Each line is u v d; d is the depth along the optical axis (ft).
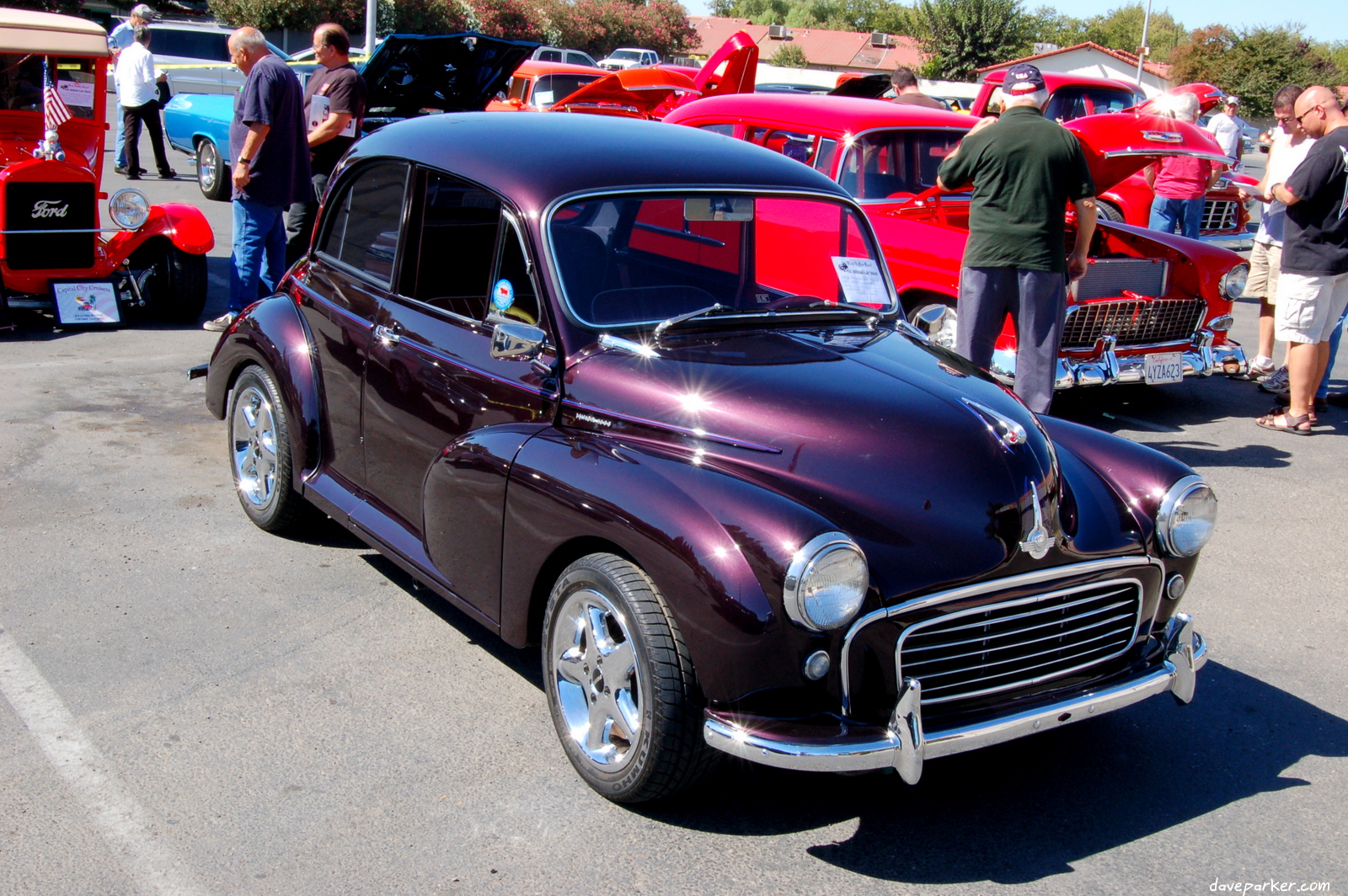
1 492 16.25
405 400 12.53
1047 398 18.13
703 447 10.01
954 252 21.43
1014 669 9.77
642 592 9.36
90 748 10.52
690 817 9.98
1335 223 21.74
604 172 12.05
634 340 11.14
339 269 14.25
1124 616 10.40
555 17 150.41
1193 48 166.50
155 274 26.58
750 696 8.94
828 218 13.44
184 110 44.68
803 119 24.59
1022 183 17.25
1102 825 10.14
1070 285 21.79
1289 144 25.39
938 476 9.77
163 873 8.93
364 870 9.07
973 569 9.36
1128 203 35.37
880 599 9.03
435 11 123.24
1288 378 25.11
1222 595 15.30
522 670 12.41
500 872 9.12
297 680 11.91
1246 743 11.67
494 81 34.96
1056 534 9.86
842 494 9.53
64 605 13.16
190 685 11.69
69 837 9.30
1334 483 20.06
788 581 8.67
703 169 12.71
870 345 11.91
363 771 10.41
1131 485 10.89
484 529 10.94
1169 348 23.06
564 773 10.54
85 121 26.25
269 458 15.08
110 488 16.71
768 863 9.39
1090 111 44.70
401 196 13.10
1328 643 14.02
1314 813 10.46
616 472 9.86
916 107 25.38
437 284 12.65
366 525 13.19
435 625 13.30
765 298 12.81
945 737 9.02
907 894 9.08
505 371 11.48
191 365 23.41
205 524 15.74
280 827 9.55
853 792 10.48
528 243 11.43
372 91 33.06
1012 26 164.66
